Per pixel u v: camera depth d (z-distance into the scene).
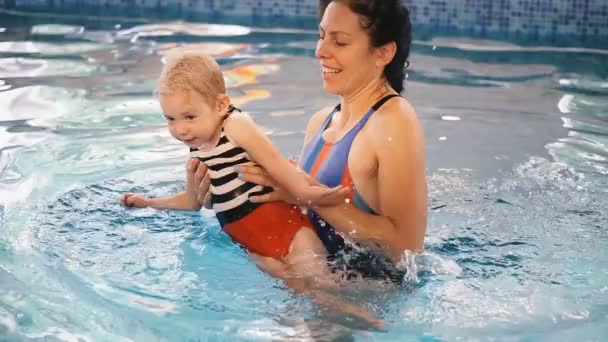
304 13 8.20
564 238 3.34
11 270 2.96
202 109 2.98
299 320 2.69
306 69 6.12
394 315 2.73
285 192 3.01
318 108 5.09
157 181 3.88
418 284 2.93
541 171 4.12
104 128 4.61
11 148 4.22
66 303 2.76
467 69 6.29
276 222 2.99
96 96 5.22
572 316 2.74
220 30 7.46
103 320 2.67
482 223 3.49
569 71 6.26
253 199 2.99
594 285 2.96
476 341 2.58
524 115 5.12
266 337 2.59
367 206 3.04
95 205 3.57
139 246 3.21
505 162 4.25
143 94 5.29
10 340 2.51
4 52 6.32
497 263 3.12
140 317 2.70
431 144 4.55
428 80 5.95
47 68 5.88
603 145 4.54
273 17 8.12
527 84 5.87
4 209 3.48
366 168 2.97
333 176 3.04
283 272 2.93
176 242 3.25
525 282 2.97
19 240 3.20
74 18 7.75
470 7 7.80
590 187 3.90
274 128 4.68
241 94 5.41
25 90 5.27
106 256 3.11
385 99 3.01
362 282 2.90
